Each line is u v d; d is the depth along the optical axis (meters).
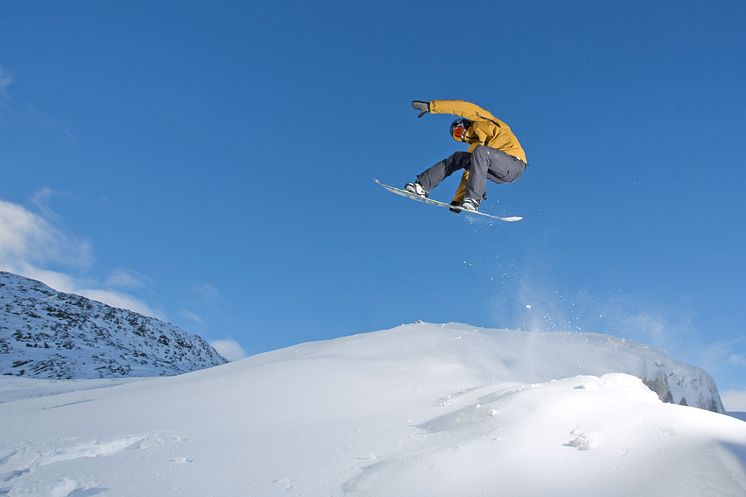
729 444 3.05
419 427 4.91
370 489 3.29
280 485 3.52
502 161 5.77
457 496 3.07
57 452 4.33
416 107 5.99
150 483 3.64
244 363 10.45
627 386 4.87
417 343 9.92
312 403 6.19
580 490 2.98
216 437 4.91
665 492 2.74
